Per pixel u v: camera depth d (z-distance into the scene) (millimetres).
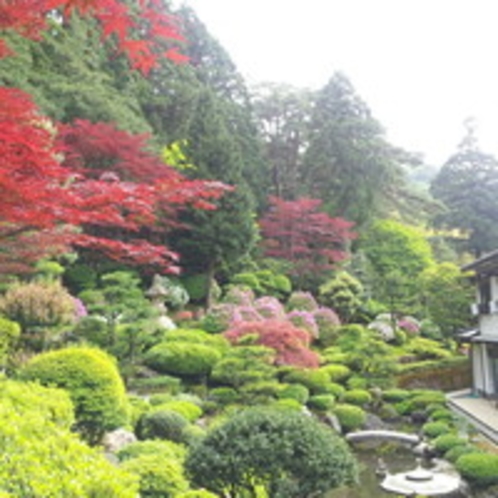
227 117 26438
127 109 18812
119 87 20531
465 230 29203
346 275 21969
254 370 11578
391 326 20703
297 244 24172
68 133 14422
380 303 23250
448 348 20688
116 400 6852
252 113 30969
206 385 12617
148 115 22016
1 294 10406
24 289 9727
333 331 18281
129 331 11453
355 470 5062
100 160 15805
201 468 4844
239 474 4766
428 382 17656
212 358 12703
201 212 18766
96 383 6711
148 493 4656
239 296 17766
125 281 12133
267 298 18438
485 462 8875
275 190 30234
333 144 27531
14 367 8062
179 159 19766
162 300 16656
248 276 20031
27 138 4875
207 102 22453
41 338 9586
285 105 30984
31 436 3123
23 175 4840
